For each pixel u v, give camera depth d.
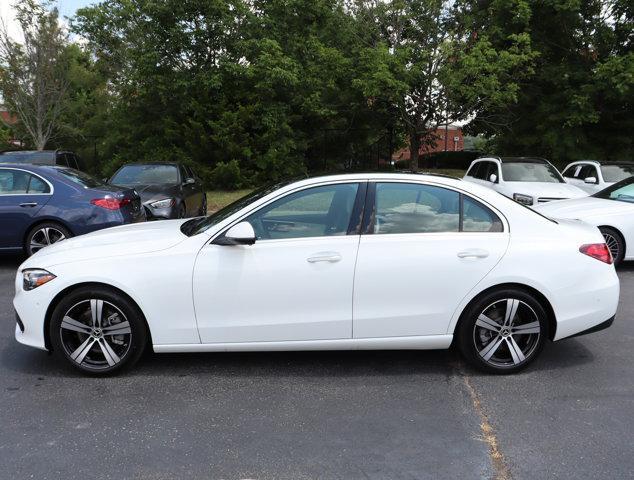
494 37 19.20
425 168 30.02
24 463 3.12
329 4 19.83
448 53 18.12
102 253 4.20
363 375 4.36
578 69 18.62
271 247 4.12
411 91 19.73
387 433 3.46
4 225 7.88
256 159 19.25
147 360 4.62
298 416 3.68
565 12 17.81
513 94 17.83
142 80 19.80
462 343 4.28
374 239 4.18
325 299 4.14
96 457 3.18
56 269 4.14
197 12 18.44
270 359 4.66
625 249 7.98
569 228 4.46
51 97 23.45
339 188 4.30
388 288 4.14
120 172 11.79
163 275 4.10
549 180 11.60
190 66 19.20
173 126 19.69
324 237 4.18
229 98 19.36
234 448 3.28
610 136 19.73
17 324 4.35
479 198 4.34
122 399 3.92
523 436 3.42
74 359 4.23
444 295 4.18
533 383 4.20
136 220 8.62
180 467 3.09
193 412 3.73
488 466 3.09
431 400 3.92
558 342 5.11
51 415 3.69
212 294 4.11
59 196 7.98
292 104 20.33
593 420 3.62
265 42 18.05
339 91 21.19
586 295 4.31
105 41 23.33
